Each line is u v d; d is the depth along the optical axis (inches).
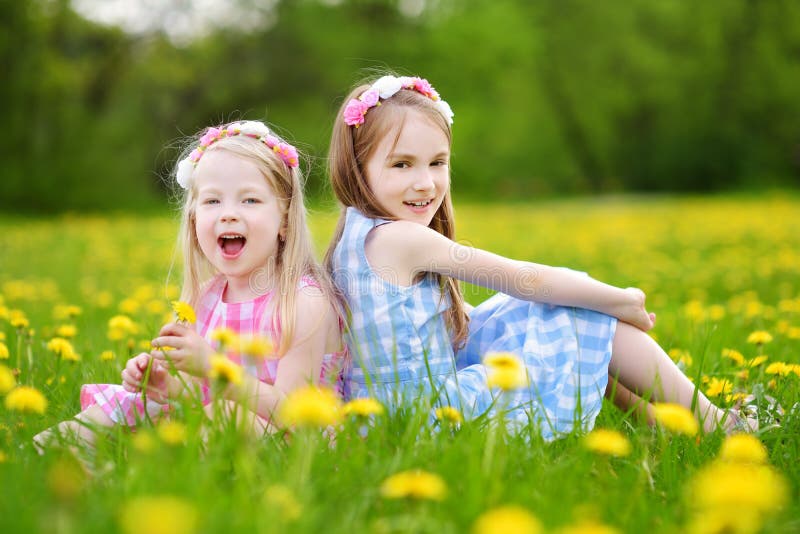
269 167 86.7
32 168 875.4
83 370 99.2
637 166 1170.0
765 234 406.3
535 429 73.1
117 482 58.2
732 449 61.0
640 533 54.4
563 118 1160.2
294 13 1074.7
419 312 86.8
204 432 68.1
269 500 49.8
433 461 63.3
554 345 85.1
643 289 225.8
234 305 86.4
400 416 73.2
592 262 305.1
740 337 142.2
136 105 1010.1
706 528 47.6
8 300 203.5
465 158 1151.6
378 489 56.7
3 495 54.7
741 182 1130.0
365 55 1088.8
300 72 1103.6
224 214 84.4
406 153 90.0
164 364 78.0
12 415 73.2
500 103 1148.5
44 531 47.6
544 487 59.1
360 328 86.0
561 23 1124.5
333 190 96.0
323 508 53.1
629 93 1132.5
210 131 91.6
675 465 67.1
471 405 82.1
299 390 71.6
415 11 1149.1
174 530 40.6
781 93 1101.1
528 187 1153.4
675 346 136.5
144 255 346.0
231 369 62.3
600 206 791.7
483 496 54.6
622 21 1107.9
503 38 1088.2
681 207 713.6
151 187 985.5
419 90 95.4
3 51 839.7
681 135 1143.0
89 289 233.0
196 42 987.9
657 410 61.5
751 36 1106.7
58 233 490.9
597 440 58.7
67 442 67.8
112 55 933.2
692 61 1109.7
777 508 57.7
